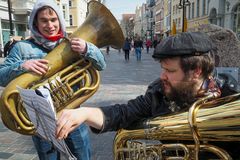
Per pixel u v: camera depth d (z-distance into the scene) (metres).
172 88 1.30
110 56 25.48
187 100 1.29
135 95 7.65
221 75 1.68
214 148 1.19
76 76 2.10
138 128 1.39
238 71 2.63
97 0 2.33
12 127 1.97
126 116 1.50
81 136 2.38
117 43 2.44
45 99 1.26
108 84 9.49
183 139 1.24
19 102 1.88
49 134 1.38
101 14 2.29
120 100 7.08
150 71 13.27
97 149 4.12
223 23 25.80
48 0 2.22
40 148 2.32
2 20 24.78
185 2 14.24
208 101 1.22
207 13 30.45
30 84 1.95
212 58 1.28
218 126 1.13
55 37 2.26
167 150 1.28
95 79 2.15
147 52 31.58
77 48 2.04
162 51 1.28
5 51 11.20
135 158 1.36
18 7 26.66
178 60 1.25
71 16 54.28
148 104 1.51
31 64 1.96
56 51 2.05
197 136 1.18
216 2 26.31
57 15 2.26
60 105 1.96
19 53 2.22
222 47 2.78
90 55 2.08
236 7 23.44
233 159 1.27
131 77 11.27
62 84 1.98
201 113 1.17
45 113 1.32
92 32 2.26
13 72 2.06
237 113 1.10
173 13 49.66
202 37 1.28
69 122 1.29
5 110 1.90
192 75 1.26
